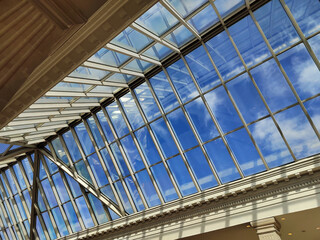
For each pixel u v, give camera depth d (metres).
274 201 10.65
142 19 8.66
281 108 10.58
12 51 2.42
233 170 11.87
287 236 12.69
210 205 12.16
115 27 4.15
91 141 14.73
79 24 2.61
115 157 14.37
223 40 10.87
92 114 14.26
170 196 13.38
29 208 17.95
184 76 11.99
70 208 16.39
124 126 13.76
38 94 4.60
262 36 10.18
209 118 11.87
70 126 15.04
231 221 11.41
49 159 16.38
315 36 9.58
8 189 18.28
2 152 14.96
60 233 17.02
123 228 14.54
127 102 13.41
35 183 17.17
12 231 18.92
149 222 13.78
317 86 9.88
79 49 4.37
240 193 11.45
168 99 12.51
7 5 2.23
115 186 14.70
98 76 11.04
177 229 12.82
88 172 15.24
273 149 11.02
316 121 10.15
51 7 2.42
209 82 11.62
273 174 10.71
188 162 12.69
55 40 2.57
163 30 9.72
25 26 2.36
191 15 9.52
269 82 10.59
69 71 4.59
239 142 11.57
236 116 11.40
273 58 10.34
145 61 11.32
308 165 10.09
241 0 9.63
